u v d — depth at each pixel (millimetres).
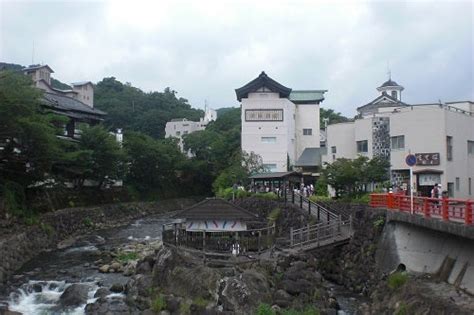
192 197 79438
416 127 38469
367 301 23469
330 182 38625
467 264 18531
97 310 21625
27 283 25906
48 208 42750
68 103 56344
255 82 63656
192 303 20219
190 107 134500
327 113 94500
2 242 29031
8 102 31859
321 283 23062
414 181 38094
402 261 22906
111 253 33969
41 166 39719
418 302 17266
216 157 81125
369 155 42656
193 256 23609
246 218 24609
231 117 98812
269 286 21422
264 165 60906
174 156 76500
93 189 55906
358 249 27703
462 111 40969
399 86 63531
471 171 40438
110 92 120375
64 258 33281
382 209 27281
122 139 69875
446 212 19203
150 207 66062
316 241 28438
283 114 63312
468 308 15578
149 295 22453
